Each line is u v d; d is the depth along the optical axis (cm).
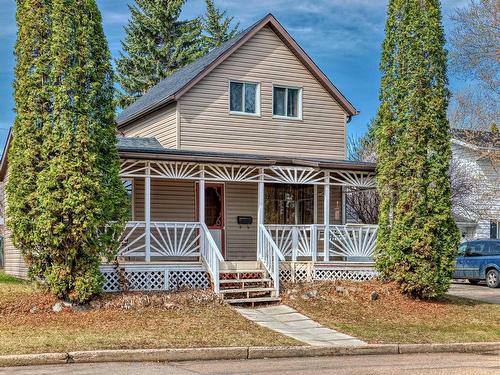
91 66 1494
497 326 1574
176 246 1766
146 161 1739
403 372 1048
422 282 1769
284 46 2358
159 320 1409
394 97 1853
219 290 1661
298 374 1009
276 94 2344
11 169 1512
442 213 1802
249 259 2202
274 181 1916
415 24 1831
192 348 1162
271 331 1374
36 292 1562
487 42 2897
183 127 2172
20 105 1496
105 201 1498
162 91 2459
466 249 2744
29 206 1483
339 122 2439
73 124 1470
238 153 2189
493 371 1075
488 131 3266
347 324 1503
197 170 1858
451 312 1698
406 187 1802
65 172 1444
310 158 2131
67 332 1252
